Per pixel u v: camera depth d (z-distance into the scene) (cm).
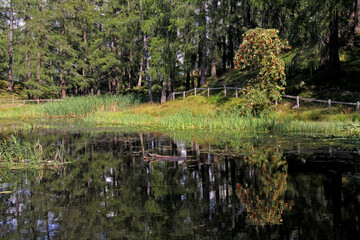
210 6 2372
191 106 1906
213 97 2019
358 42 1902
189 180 412
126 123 1617
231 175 433
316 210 281
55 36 3164
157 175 446
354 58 1786
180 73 3089
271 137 867
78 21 3619
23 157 629
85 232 244
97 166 526
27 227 257
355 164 472
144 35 2498
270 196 329
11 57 3794
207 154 622
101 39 3159
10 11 3700
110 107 2314
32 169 518
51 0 3419
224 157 580
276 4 1902
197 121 1355
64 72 3316
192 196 338
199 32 2323
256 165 496
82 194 356
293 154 577
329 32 1379
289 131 1030
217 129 1201
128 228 251
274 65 1309
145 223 262
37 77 3139
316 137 828
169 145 775
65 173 476
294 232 235
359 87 1475
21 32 3550
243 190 356
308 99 1410
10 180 438
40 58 3184
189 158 582
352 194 324
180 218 271
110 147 759
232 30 2742
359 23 2038
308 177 404
